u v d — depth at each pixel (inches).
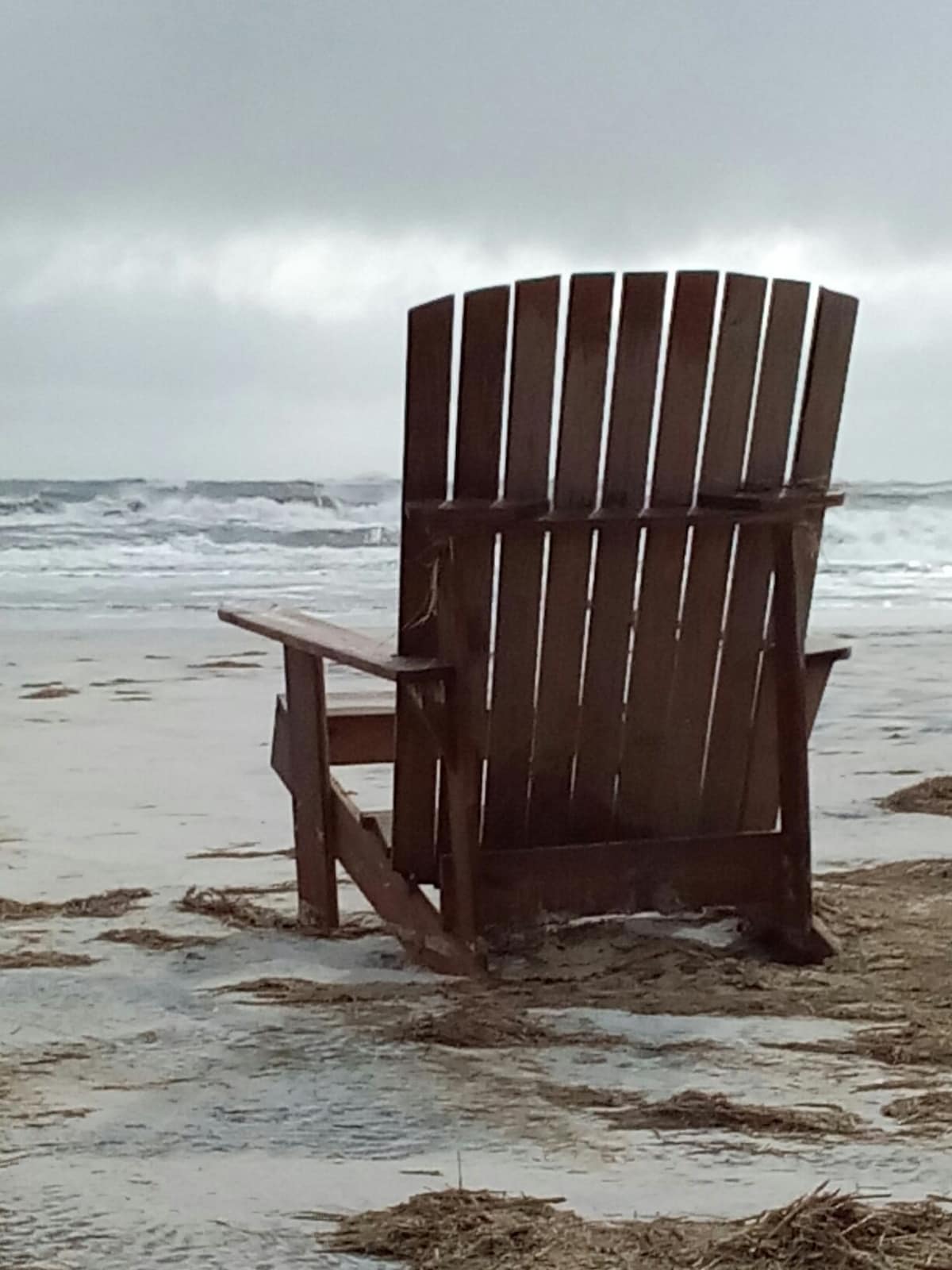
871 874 193.6
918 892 182.7
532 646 145.7
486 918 144.8
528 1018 128.9
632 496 145.5
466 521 139.1
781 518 146.7
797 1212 84.4
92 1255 81.7
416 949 151.6
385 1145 98.9
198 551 1080.8
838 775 279.4
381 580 900.6
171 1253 82.0
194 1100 108.8
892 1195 89.2
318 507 1239.5
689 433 146.0
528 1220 85.2
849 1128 101.7
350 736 172.1
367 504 1257.4
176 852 216.5
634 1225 84.6
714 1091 109.9
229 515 1218.6
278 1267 80.0
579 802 149.9
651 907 148.7
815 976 143.6
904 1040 122.7
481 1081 112.4
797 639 149.6
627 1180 92.0
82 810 251.6
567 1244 81.8
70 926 170.7
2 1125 103.8
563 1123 103.0
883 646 534.3
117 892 188.4
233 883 195.0
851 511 1173.7
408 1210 86.7
